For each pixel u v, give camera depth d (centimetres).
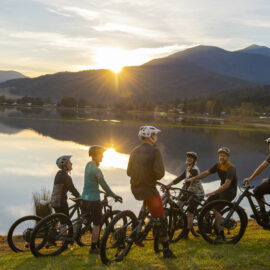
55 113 18738
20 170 2938
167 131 8950
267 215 624
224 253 555
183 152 4878
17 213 1661
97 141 5953
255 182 2817
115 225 566
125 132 7988
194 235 723
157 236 550
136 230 530
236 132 9744
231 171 643
